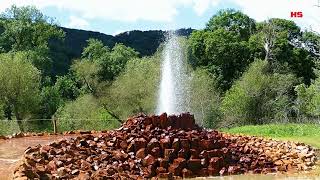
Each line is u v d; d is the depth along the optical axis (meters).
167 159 15.45
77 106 47.44
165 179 14.75
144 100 45.88
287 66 58.00
